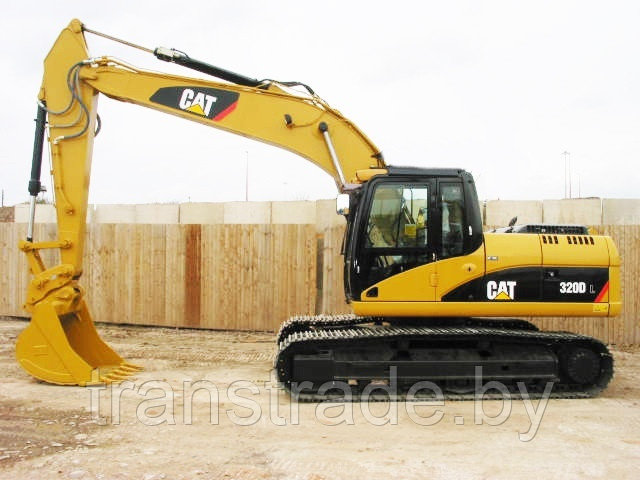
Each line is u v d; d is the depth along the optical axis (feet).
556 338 20.98
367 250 21.07
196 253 35.65
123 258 36.73
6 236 39.27
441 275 20.95
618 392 22.21
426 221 21.06
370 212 21.20
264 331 34.78
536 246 21.35
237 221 39.19
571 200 33.35
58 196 23.40
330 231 33.71
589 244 21.70
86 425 17.52
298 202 38.40
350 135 23.20
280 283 34.53
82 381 22.03
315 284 34.06
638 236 31.40
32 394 20.85
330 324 24.48
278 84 23.75
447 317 22.33
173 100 23.59
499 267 21.06
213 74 23.89
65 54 23.59
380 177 21.31
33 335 22.27
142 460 14.73
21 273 39.11
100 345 24.81
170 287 36.04
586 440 16.51
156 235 36.24
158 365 26.09
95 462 14.55
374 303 20.97
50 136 23.49
